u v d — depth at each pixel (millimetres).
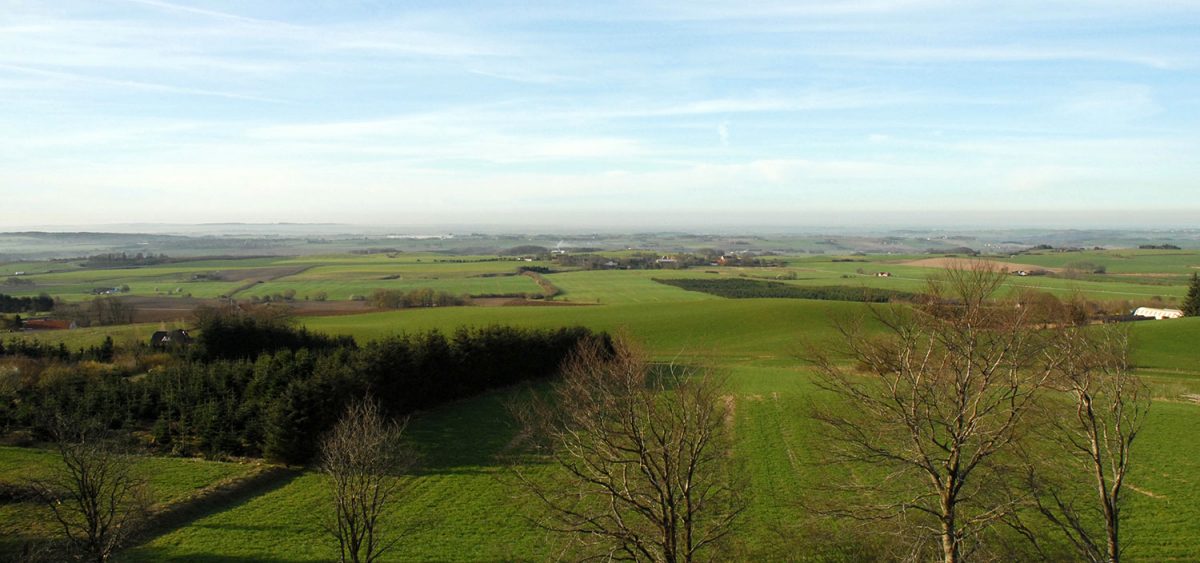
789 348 72625
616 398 21219
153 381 47031
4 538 27484
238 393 45562
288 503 33688
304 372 46594
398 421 47812
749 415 46000
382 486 29750
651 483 19844
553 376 63312
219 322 64688
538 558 27500
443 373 53781
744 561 25594
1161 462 35594
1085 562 20500
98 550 24656
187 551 28250
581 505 24875
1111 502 19953
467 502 33500
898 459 19344
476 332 60656
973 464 18953
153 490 33156
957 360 19375
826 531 26422
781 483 34000
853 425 20891
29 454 37344
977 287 20078
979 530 20062
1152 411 44719
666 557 19531
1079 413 20000
